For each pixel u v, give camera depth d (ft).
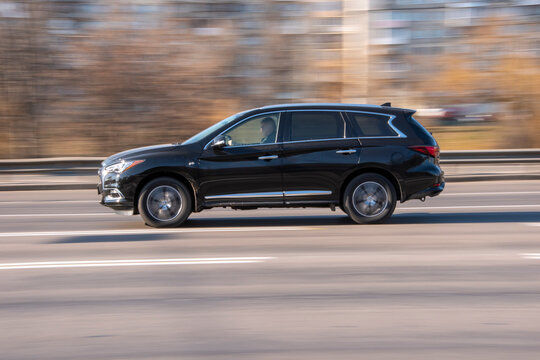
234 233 26.58
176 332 14.25
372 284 18.20
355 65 93.91
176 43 80.07
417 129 28.55
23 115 74.08
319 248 23.27
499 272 19.62
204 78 80.74
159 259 21.50
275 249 23.11
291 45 88.43
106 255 22.26
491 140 76.59
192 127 77.97
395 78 94.32
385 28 214.48
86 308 16.03
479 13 87.25
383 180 28.02
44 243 24.85
